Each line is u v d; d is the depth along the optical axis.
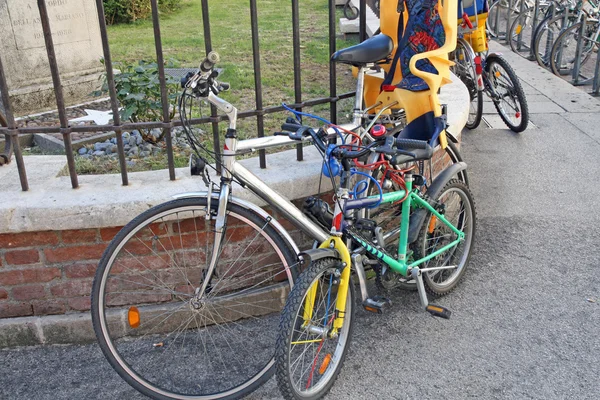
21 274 3.31
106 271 2.78
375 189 3.30
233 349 3.33
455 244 3.65
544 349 3.25
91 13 6.68
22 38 6.14
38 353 3.33
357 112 3.39
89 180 3.47
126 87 4.79
